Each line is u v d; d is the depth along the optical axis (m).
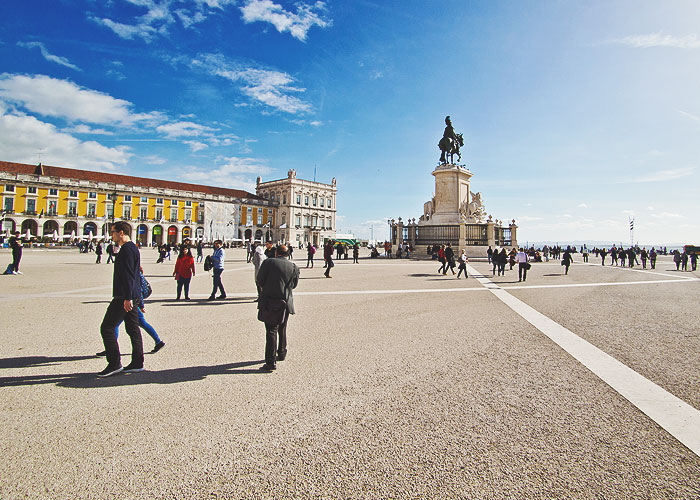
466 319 5.68
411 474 1.94
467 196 26.58
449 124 26.53
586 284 10.93
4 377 3.14
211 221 57.62
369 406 2.70
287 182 66.81
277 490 1.81
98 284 9.23
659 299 7.95
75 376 3.19
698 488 1.83
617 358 3.82
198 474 1.92
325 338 4.53
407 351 4.02
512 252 16.92
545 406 2.72
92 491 1.77
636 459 2.07
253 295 8.02
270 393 2.90
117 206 50.31
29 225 44.59
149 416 2.51
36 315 5.49
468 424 2.45
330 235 71.56
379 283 10.48
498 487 1.84
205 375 3.27
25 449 2.10
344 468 1.98
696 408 2.70
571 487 1.84
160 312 6.09
